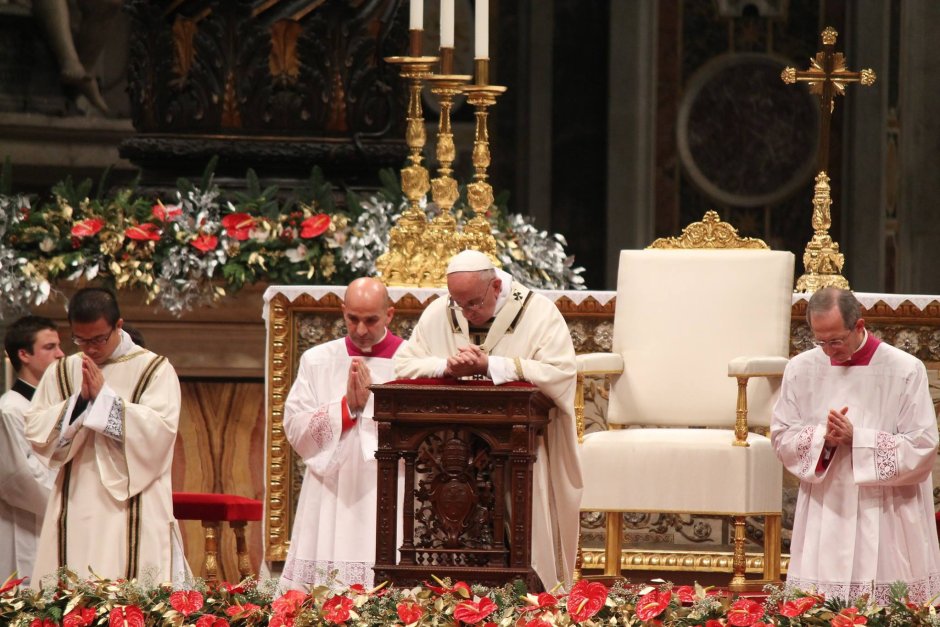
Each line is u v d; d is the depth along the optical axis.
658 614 18.25
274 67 34.41
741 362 23.55
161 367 22.88
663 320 25.67
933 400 27.08
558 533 22.02
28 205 30.83
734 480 23.62
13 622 19.28
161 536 22.48
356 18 34.44
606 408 27.81
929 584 21.73
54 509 22.42
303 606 19.00
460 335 21.91
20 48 44.34
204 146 33.81
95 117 45.03
